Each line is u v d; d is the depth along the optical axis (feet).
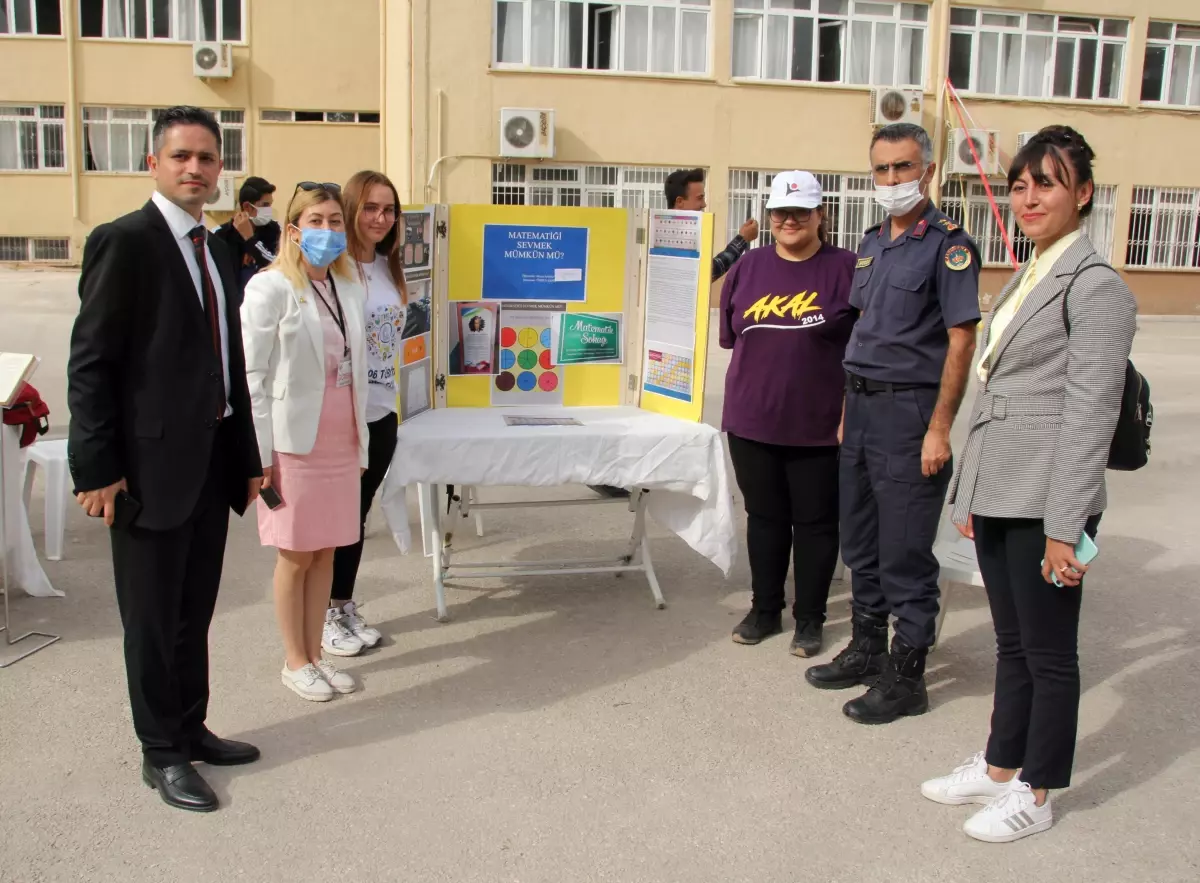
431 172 59.82
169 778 10.50
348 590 14.51
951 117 65.26
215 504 10.85
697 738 12.11
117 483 9.87
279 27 76.89
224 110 77.66
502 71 59.82
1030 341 9.80
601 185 62.59
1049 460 9.71
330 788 10.87
